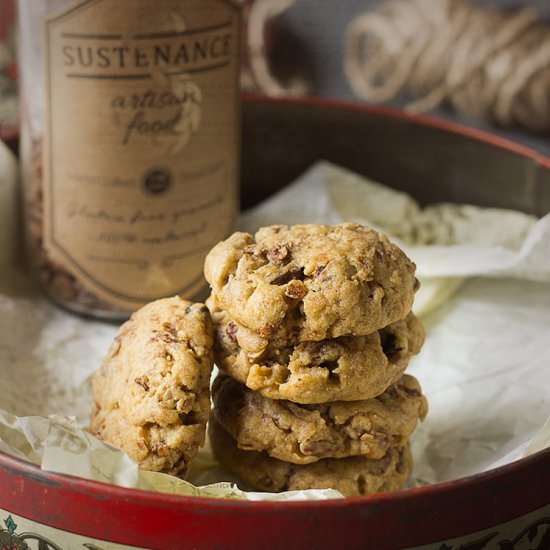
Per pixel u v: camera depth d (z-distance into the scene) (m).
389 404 0.45
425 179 0.65
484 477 0.41
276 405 0.44
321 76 0.82
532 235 0.55
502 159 0.62
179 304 0.46
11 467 0.41
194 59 0.55
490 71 0.81
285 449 0.44
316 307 0.42
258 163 0.65
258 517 0.40
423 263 0.57
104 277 0.57
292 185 0.65
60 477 0.40
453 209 0.63
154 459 0.43
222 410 0.45
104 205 0.56
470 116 0.84
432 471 0.47
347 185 0.65
